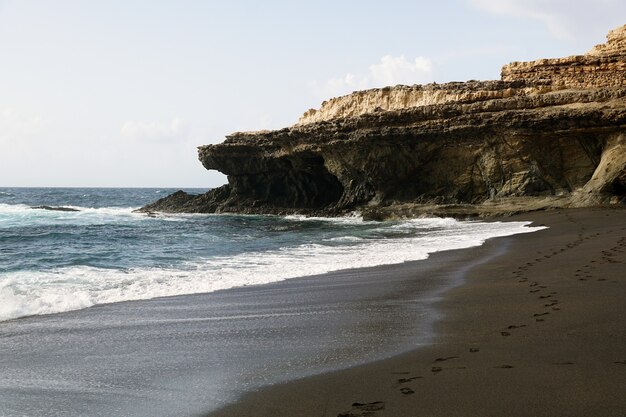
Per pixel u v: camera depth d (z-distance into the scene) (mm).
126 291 12586
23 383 6230
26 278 14898
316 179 51375
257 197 54531
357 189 45844
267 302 10930
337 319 9086
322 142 45312
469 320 8375
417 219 36844
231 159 53844
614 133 33875
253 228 36281
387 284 12523
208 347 7617
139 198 120500
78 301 11234
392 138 41031
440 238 24078
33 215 51250
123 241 27875
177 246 25031
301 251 21062
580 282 10703
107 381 6246
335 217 44406
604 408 4645
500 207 35438
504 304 9305
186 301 11328
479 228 27906
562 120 34781
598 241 17484
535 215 31094
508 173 37375
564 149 35750
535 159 36406
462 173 39625
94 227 37719
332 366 6449
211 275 15000
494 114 37031
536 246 18031
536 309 8664
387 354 6812
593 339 6715
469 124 37812
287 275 14719
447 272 13938
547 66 41281
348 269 15531
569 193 35281
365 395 5379
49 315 10102
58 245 25828
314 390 5633
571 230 22203
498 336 7262
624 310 8062
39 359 7219
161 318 9688
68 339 8258
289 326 8727
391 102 48312
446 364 6191
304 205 51438
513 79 42656
